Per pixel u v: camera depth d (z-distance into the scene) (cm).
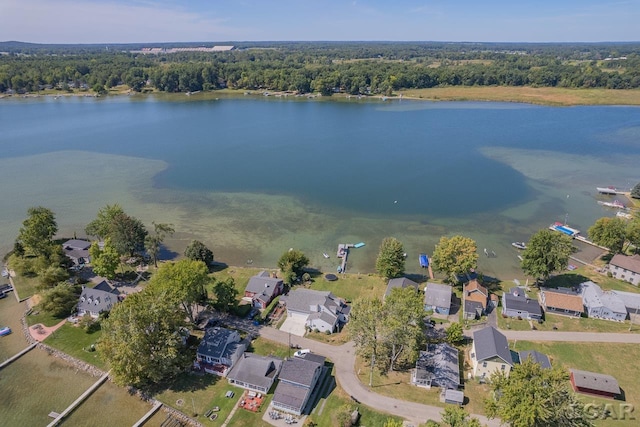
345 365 7131
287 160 18100
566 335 7825
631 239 10175
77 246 10688
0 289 9194
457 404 6284
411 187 15200
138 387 6675
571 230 11825
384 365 7138
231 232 12131
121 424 6066
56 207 13488
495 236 11850
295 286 9512
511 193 14675
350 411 6078
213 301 8769
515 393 5116
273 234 12025
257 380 6581
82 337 7756
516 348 7494
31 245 9775
